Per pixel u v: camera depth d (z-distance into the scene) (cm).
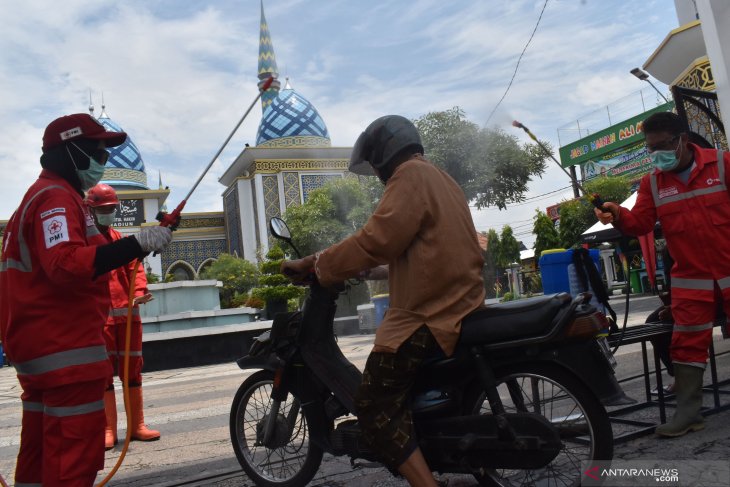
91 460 216
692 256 302
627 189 2405
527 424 205
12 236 216
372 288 1941
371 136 235
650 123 305
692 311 299
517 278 2792
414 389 226
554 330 204
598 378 208
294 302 1600
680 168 308
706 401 362
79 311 217
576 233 2447
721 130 520
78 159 229
